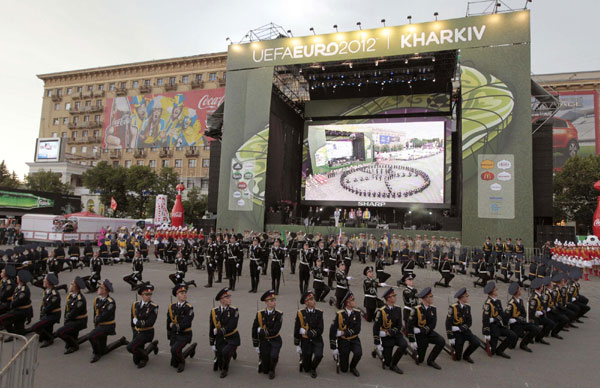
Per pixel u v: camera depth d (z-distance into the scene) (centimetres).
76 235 3250
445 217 2858
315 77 3500
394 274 2141
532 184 2642
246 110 3269
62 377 693
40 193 4650
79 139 7500
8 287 973
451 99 3488
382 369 771
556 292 1073
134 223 3872
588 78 5997
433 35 2833
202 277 1950
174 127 6450
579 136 5772
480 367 791
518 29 2684
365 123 3569
